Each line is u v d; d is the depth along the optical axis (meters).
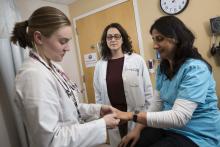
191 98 0.91
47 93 0.83
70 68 3.08
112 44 1.90
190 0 2.08
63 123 0.93
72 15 3.08
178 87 1.00
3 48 1.45
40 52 0.95
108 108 1.19
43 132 0.79
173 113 0.92
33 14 0.91
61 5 3.00
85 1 2.88
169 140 0.97
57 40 0.89
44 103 0.81
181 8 2.12
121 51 1.98
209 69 1.00
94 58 2.92
